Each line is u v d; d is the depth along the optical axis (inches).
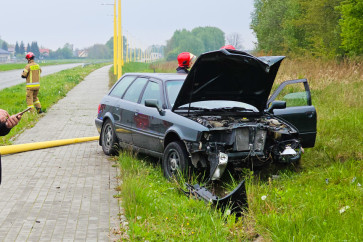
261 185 273.4
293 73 781.3
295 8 2011.6
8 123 146.2
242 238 207.8
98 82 1508.4
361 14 1280.8
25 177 308.2
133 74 381.7
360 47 1301.7
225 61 279.7
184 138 286.8
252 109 329.7
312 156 346.9
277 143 301.6
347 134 400.2
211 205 237.9
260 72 296.5
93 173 320.8
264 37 2340.1
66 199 261.3
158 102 317.7
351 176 284.5
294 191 265.1
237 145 282.0
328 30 1610.5
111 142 375.9
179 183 282.4
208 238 202.4
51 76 1900.8
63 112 671.8
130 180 269.1
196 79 293.0
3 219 228.4
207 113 311.1
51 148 409.7
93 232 212.7
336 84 687.1
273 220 216.4
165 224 217.8
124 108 360.5
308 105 341.4
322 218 216.4
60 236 207.6
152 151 328.8
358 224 204.8
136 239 202.8
